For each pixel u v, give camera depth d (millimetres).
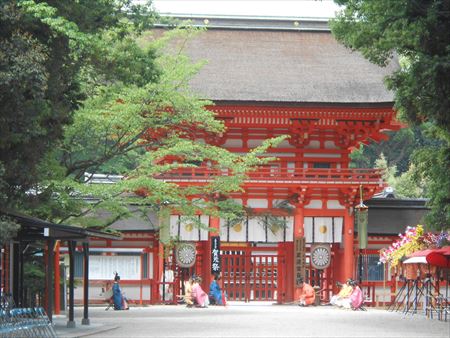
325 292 63656
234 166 52156
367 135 63281
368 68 66625
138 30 39281
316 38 70562
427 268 49594
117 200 45844
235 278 63938
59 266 49094
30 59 27719
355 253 62875
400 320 42594
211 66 65688
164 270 61625
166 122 48281
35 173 31250
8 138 28828
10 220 29797
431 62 30203
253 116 61656
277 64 66688
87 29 33906
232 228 62375
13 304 33156
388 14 31219
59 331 33719
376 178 61594
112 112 45844
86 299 37750
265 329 35688
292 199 62281
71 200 41375
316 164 63406
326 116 61781
